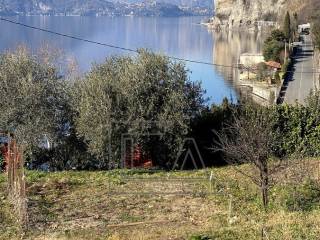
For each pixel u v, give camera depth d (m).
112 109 19.91
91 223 13.20
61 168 21.47
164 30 171.38
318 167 17.17
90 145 20.06
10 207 14.12
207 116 21.72
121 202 14.84
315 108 20.39
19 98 20.36
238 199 15.04
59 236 12.20
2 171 19.06
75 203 14.71
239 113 21.39
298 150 19.05
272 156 18.58
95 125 19.73
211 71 68.88
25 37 93.62
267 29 136.38
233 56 89.38
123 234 12.10
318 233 10.86
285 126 20.27
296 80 51.25
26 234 12.48
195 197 15.33
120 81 20.27
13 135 17.91
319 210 13.20
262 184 13.75
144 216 13.70
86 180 17.12
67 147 21.45
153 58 20.77
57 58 47.69
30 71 21.20
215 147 20.08
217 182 16.73
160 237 11.52
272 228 11.43
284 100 43.44
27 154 20.34
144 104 20.05
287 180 15.21
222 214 13.71
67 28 150.88
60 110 21.25
